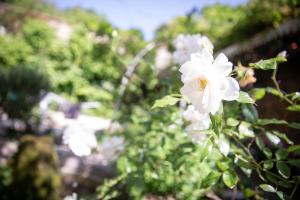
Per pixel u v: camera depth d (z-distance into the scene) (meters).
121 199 2.16
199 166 1.59
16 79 7.67
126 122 2.86
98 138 2.57
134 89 3.61
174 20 6.19
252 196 1.69
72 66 13.22
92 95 12.64
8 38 13.68
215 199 1.78
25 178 3.24
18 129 7.41
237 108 1.54
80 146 1.60
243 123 1.33
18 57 13.23
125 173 2.00
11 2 19.81
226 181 1.22
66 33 14.46
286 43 2.25
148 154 1.90
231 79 0.94
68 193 3.39
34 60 13.24
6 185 3.29
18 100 7.48
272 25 2.45
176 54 1.83
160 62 4.21
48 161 3.43
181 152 1.71
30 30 13.77
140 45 7.03
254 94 1.45
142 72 3.39
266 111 2.13
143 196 1.90
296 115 1.91
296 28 2.08
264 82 2.27
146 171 1.90
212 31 4.78
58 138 6.74
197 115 1.42
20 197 3.20
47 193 3.26
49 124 8.09
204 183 1.25
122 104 4.38
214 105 0.91
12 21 14.69
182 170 1.80
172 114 1.94
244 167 1.31
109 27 3.50
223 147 1.20
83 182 3.54
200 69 0.94
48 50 13.57
